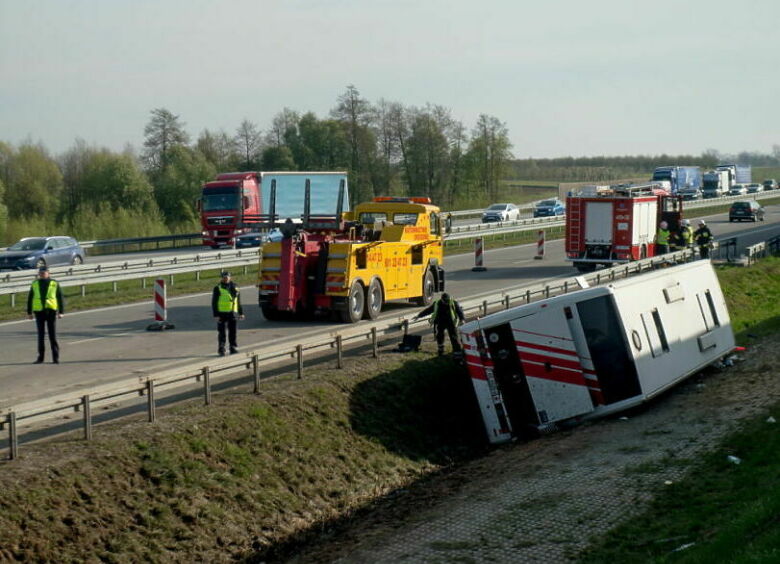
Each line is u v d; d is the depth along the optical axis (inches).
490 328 655.1
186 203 3196.4
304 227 942.4
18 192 2960.1
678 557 369.4
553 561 398.9
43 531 403.2
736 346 864.3
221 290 725.3
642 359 647.1
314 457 559.2
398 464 598.2
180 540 443.2
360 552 444.1
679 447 548.4
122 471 462.3
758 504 393.1
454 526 462.3
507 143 3878.0
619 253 1413.6
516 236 2304.4
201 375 557.0
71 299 1139.9
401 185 3858.3
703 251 1454.2
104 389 494.0
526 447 617.6
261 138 3789.4
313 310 917.8
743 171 4458.7
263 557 460.1
